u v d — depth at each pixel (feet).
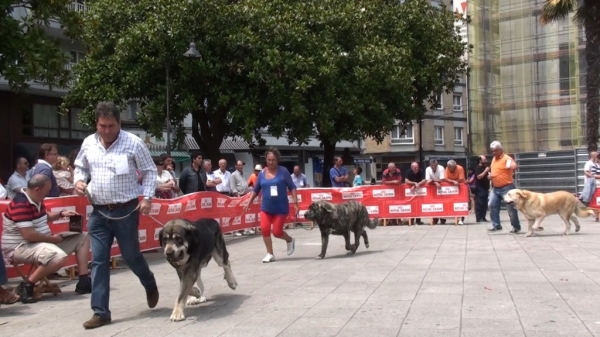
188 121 123.03
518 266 31.24
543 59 98.22
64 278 32.89
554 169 83.10
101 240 21.84
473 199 72.08
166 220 41.37
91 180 21.74
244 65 68.59
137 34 66.28
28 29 46.91
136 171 22.33
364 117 75.92
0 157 90.89
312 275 30.86
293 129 74.79
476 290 25.35
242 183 57.41
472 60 105.60
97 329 21.30
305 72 69.77
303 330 19.99
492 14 103.55
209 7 67.31
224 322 21.56
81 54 100.22
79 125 103.09
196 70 67.62
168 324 21.61
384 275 29.84
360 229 39.06
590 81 75.00
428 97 95.09
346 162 98.58
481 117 104.73
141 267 22.67
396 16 84.94
